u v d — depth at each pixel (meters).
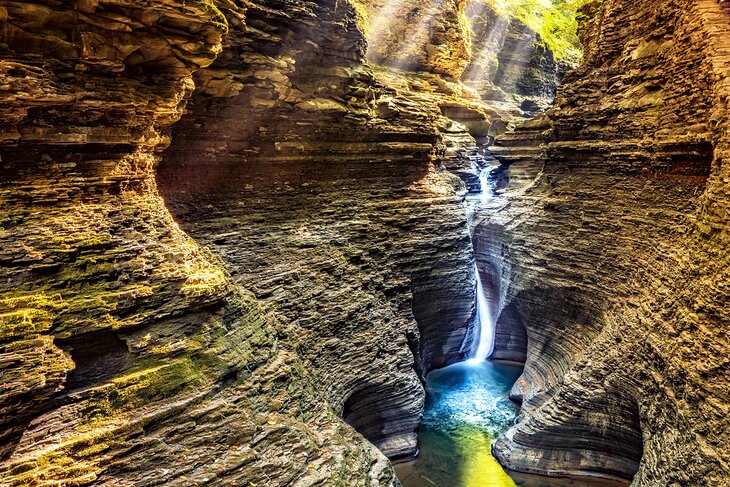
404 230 23.58
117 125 11.66
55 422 9.32
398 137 24.03
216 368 11.69
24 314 9.31
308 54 19.12
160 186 16.36
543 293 22.88
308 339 17.02
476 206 29.95
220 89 16.33
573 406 17.05
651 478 13.28
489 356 27.52
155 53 12.02
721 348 12.07
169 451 10.12
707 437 11.76
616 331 17.30
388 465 14.53
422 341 24.78
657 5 19.53
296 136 19.86
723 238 13.09
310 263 18.73
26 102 9.84
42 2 9.89
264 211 19.17
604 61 23.20
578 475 17.22
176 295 11.53
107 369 10.33
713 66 15.00
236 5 15.45
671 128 17.66
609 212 20.66
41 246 10.02
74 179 10.97
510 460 18.14
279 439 11.90
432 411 22.22
